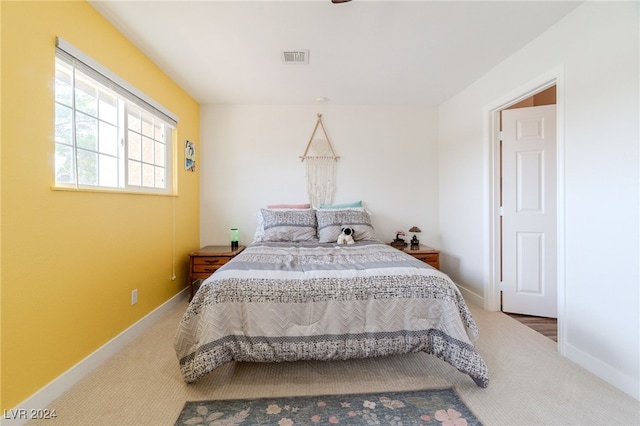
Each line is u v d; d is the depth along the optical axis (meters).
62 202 1.51
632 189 1.45
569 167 1.80
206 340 1.45
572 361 1.77
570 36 1.79
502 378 1.60
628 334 1.47
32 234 1.35
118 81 1.91
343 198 3.49
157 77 2.46
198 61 2.38
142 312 2.23
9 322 1.24
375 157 3.50
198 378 1.43
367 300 1.55
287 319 1.51
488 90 2.59
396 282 1.59
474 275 2.84
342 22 1.87
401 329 1.55
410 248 3.20
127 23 1.88
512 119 2.58
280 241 2.88
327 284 1.56
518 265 2.59
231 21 1.86
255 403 1.40
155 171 2.56
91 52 1.72
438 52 2.25
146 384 1.54
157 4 1.70
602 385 1.53
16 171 1.28
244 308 1.52
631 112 1.46
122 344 1.96
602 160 1.60
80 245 1.63
